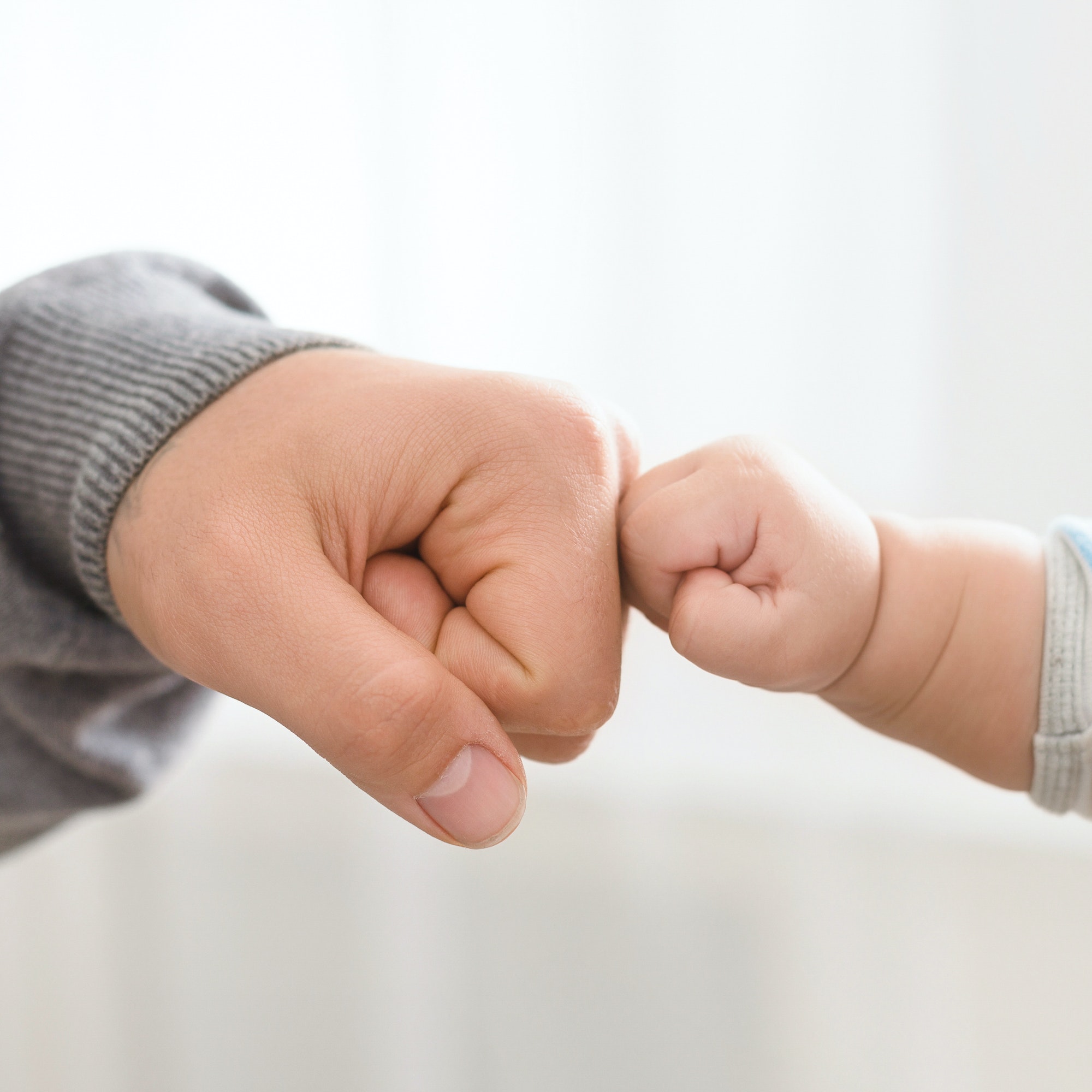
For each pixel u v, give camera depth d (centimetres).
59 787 59
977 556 55
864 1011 91
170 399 52
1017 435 82
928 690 55
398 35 93
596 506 51
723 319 88
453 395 51
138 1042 109
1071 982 86
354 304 97
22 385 55
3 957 113
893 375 85
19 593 55
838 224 85
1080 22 77
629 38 88
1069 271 79
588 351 91
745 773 92
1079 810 55
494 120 92
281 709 49
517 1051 98
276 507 50
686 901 94
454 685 49
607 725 94
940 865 89
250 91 97
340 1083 104
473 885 99
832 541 52
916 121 82
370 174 95
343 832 103
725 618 51
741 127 86
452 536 51
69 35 100
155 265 59
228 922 106
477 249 93
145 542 50
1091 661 54
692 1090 94
